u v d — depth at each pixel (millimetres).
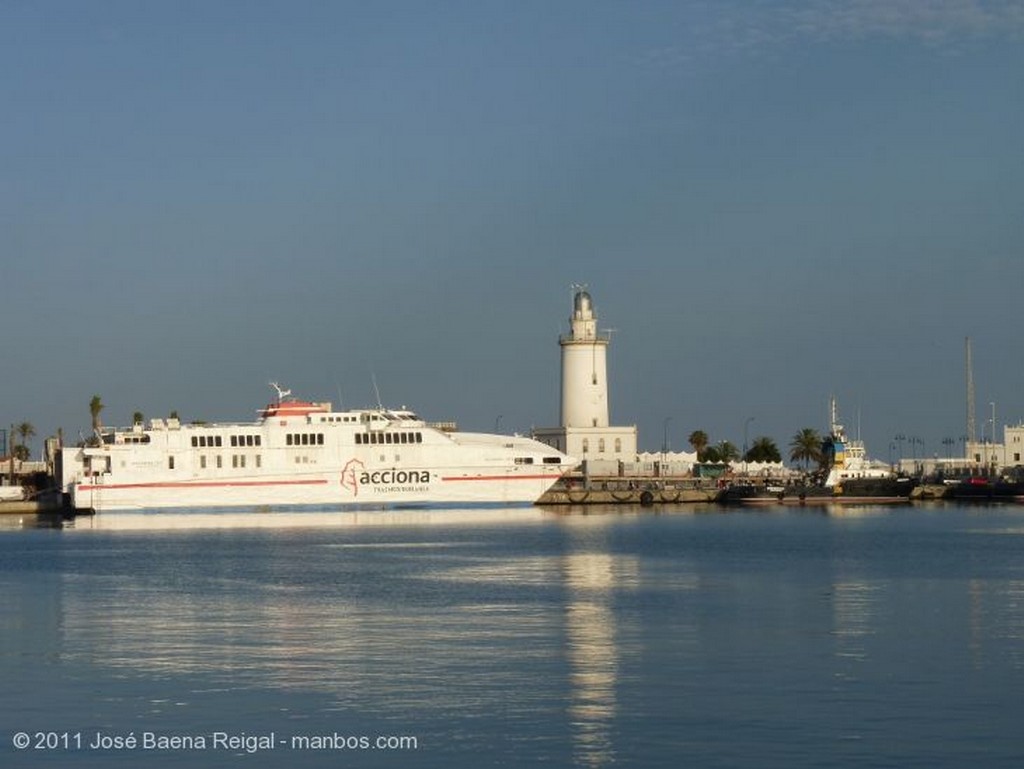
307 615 78375
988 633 68562
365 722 48750
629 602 84062
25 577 107625
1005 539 147625
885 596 86750
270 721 49094
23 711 51125
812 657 61344
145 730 48062
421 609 80812
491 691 53781
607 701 51781
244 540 156125
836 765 43062
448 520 199625
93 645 66750
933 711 49875
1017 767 42750
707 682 55438
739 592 89938
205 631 71688
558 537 156000
